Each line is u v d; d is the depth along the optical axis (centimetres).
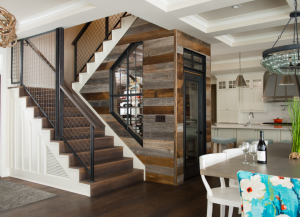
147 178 459
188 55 474
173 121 425
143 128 463
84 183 377
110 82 511
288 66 288
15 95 494
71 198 364
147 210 320
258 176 153
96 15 375
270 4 381
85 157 422
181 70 438
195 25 425
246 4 379
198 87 507
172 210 320
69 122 486
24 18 439
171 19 384
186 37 455
